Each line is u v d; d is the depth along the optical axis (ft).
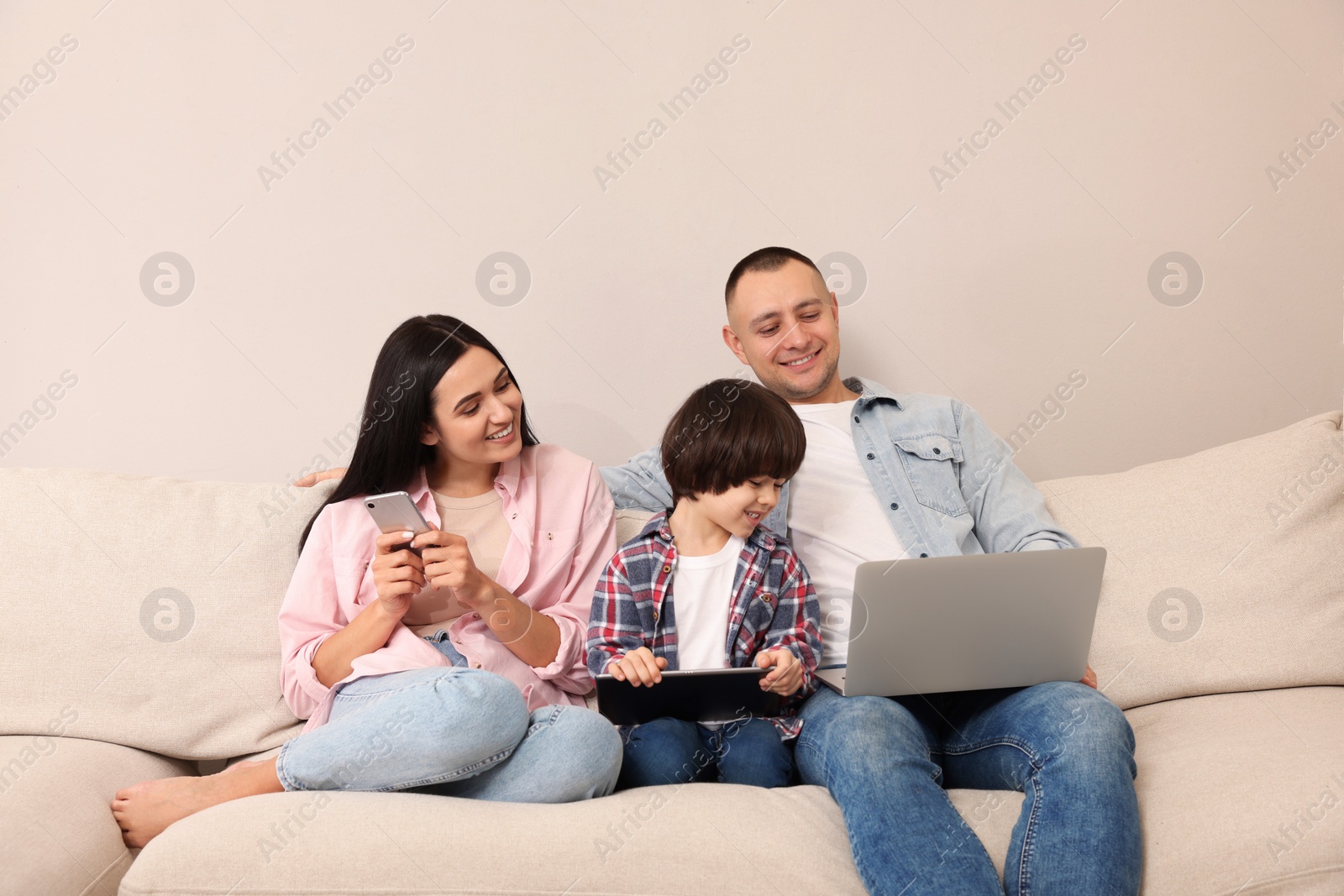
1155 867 3.43
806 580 4.63
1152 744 4.17
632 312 6.27
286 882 3.28
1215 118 6.36
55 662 4.49
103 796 4.02
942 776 4.28
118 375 6.02
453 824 3.42
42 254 5.96
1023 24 6.29
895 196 6.31
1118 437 6.48
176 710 4.54
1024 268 6.38
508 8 6.12
